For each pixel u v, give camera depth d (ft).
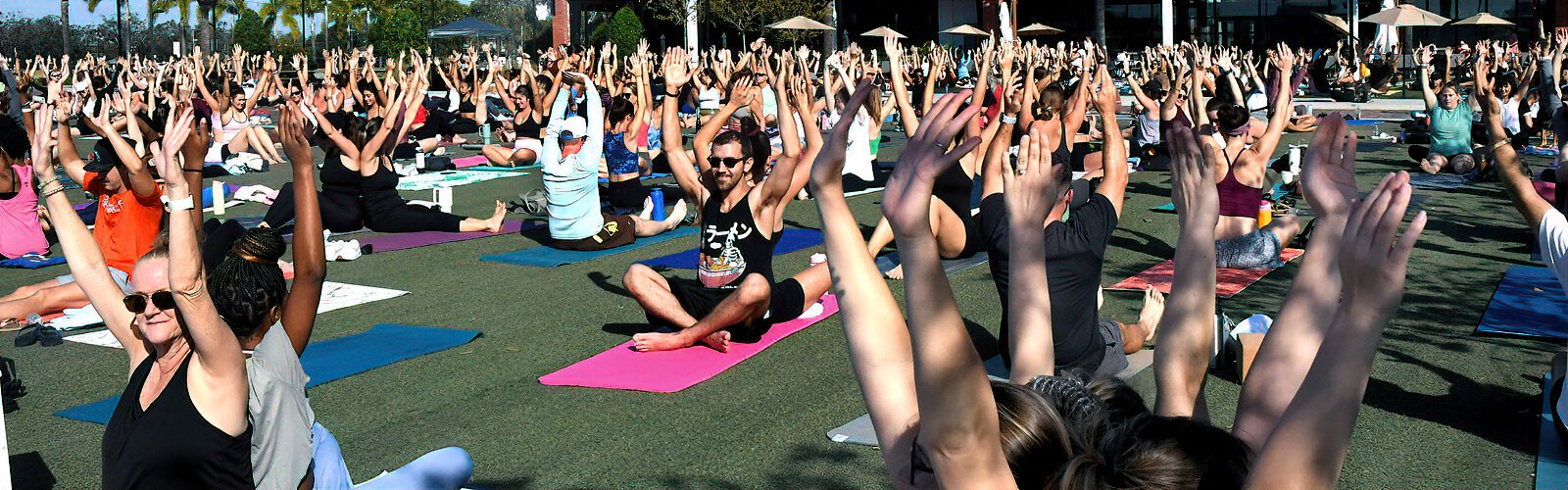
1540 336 22.43
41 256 32.65
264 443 11.38
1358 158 56.70
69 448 17.65
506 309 26.76
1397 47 121.39
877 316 6.13
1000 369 21.12
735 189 23.02
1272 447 4.96
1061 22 149.69
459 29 149.48
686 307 22.95
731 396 19.70
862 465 16.58
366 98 72.28
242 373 11.11
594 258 33.27
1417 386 19.65
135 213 27.07
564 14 161.27
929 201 5.11
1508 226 35.88
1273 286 27.73
